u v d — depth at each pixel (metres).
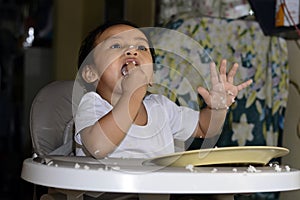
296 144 1.70
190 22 1.72
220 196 0.95
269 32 1.72
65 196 0.97
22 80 3.24
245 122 1.67
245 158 0.94
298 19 1.67
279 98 1.71
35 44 3.25
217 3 1.93
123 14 2.77
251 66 1.70
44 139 1.22
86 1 3.09
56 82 1.30
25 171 0.96
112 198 0.93
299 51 1.72
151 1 2.37
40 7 3.24
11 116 3.21
